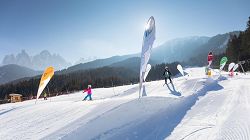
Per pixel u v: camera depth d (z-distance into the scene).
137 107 10.35
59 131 8.40
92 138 7.50
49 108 12.11
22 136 8.39
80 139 7.60
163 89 18.56
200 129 8.33
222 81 21.62
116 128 8.26
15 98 52.56
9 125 9.96
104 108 10.67
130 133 8.09
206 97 14.22
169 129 8.58
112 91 33.88
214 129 8.20
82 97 33.62
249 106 10.91
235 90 15.93
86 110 10.85
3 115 12.03
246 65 59.78
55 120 9.91
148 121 9.08
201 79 21.00
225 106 11.38
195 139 7.49
